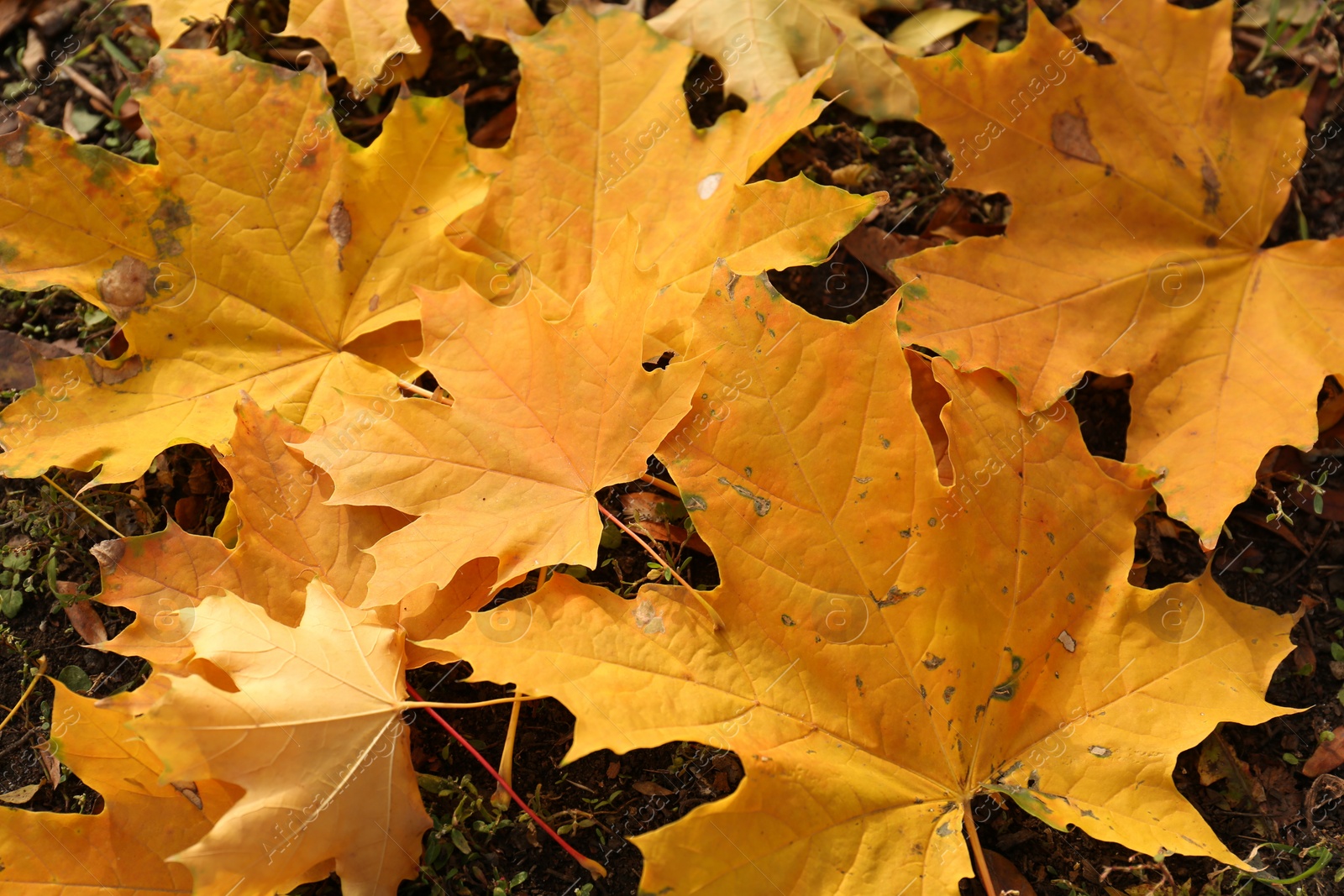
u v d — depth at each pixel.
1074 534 0.64
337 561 0.65
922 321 0.66
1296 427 0.65
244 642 0.62
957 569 0.64
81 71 0.72
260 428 0.65
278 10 0.72
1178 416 0.66
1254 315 0.67
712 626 0.63
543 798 0.66
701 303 0.63
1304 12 0.72
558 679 0.62
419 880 0.65
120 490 0.69
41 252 0.65
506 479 0.64
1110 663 0.64
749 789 0.61
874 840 0.62
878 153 0.71
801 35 0.70
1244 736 0.67
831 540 0.63
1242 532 0.68
